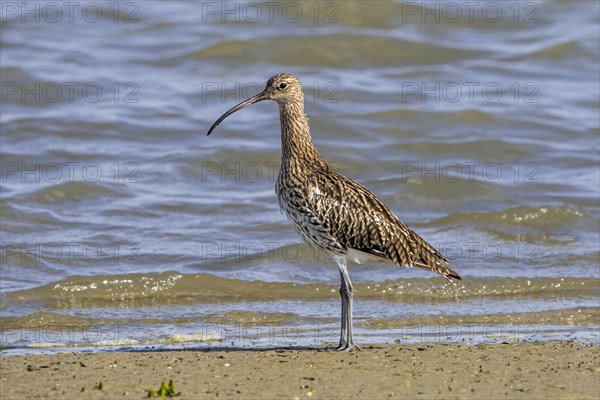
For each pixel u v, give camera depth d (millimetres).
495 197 20094
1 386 10703
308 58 28344
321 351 12344
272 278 16109
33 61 26969
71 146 22422
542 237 18203
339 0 30672
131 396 10398
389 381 10945
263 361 11734
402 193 20250
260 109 24953
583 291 15852
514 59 28734
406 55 28812
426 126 24031
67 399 10305
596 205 19719
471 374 11234
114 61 27500
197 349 12656
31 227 18234
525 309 14898
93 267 16469
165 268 16469
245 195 20234
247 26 29984
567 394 10555
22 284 15641
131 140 22953
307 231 12836
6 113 23938
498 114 24594
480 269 16547
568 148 23047
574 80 27469
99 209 19172
